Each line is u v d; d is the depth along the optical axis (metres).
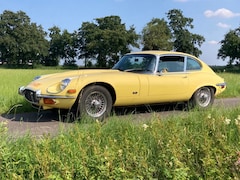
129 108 7.17
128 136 4.15
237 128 4.40
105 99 6.30
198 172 3.35
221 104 6.89
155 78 7.00
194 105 7.57
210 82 7.82
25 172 3.14
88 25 89.75
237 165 3.12
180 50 88.31
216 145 3.79
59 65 97.62
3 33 87.88
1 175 3.02
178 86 7.30
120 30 86.81
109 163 3.07
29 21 91.31
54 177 2.85
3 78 16.55
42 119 6.54
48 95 6.01
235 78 15.31
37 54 91.88
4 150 3.26
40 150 3.43
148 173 3.12
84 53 92.62
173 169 3.08
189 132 4.35
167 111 7.32
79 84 6.04
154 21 85.75
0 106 7.51
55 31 96.88
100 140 3.98
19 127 5.69
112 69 7.51
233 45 71.12
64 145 3.55
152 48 83.38
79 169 3.07
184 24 87.56
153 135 4.03
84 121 5.31
